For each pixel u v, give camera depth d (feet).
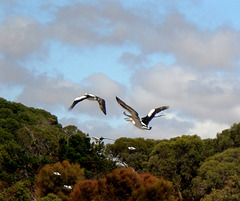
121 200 152.35
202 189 224.53
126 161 287.69
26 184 191.31
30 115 335.47
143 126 79.25
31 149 274.77
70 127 318.04
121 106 76.13
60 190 188.75
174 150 247.09
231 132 261.85
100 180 157.69
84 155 232.94
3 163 220.43
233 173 215.92
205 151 255.70
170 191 156.25
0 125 299.38
